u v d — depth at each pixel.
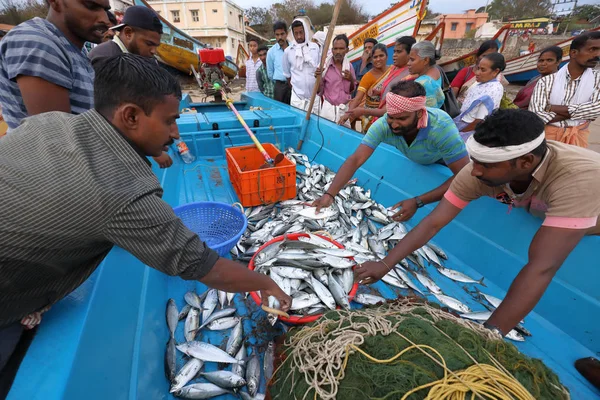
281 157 3.88
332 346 1.29
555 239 1.48
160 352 1.94
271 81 7.68
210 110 7.34
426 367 1.12
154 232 0.98
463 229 2.81
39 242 0.92
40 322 1.27
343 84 5.82
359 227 3.32
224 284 1.27
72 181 0.90
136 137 1.07
